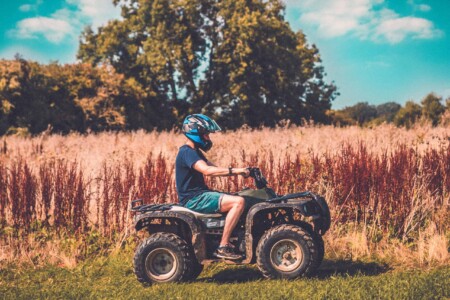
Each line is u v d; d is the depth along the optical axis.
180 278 7.11
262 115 49.03
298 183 10.10
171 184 10.25
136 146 17.73
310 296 6.04
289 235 6.86
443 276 6.64
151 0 48.88
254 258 7.12
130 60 51.84
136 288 7.14
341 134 18.17
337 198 9.70
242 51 45.94
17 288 7.62
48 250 9.30
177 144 18.75
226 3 47.81
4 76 36.03
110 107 41.03
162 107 50.12
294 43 51.22
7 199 10.21
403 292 5.98
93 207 10.70
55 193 10.07
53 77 39.09
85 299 6.76
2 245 9.55
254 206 6.96
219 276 7.73
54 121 38.09
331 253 8.42
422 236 8.56
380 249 8.53
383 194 9.36
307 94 53.03
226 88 49.16
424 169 10.09
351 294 6.06
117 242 9.35
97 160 13.58
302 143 14.89
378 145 13.80
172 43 47.12
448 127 18.97
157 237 7.21
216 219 7.14
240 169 7.06
